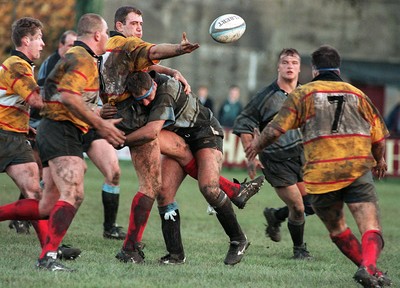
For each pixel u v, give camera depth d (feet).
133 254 87.81
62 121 79.46
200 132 89.10
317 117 77.05
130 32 89.25
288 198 103.76
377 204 76.74
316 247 116.88
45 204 82.84
